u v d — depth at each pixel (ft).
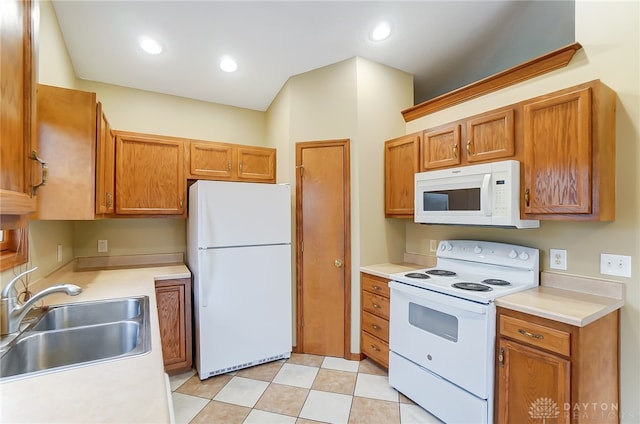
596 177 5.02
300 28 7.42
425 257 8.98
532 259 6.38
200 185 7.75
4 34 2.47
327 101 9.12
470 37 7.95
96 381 2.81
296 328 9.33
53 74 6.42
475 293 5.72
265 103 11.18
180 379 7.81
